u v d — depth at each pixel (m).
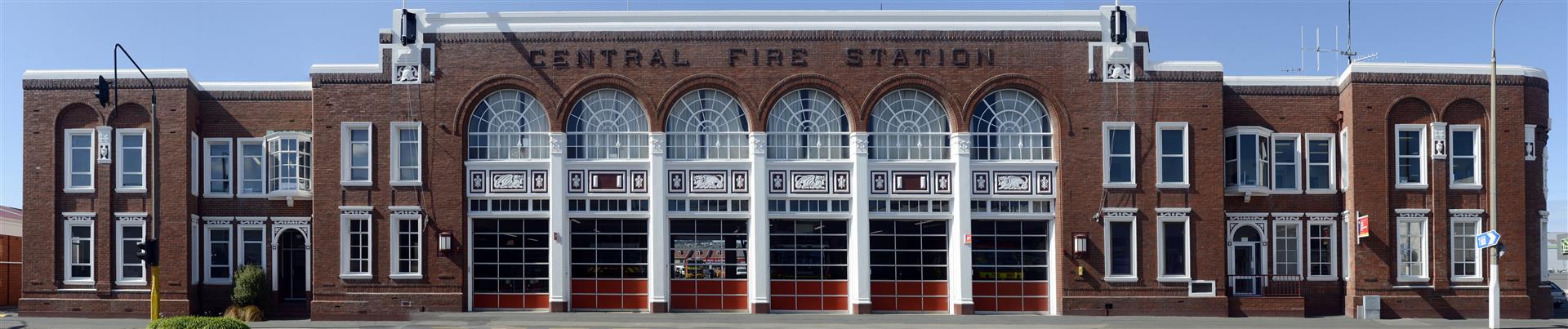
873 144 30.67
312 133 30.88
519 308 30.69
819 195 30.36
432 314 29.92
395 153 30.31
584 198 30.48
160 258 30.66
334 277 30.22
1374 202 30.45
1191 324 28.50
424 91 30.31
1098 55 30.47
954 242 30.42
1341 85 31.50
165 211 30.77
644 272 30.86
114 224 30.83
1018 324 28.20
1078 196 30.25
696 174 30.45
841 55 30.39
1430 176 30.55
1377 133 30.50
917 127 30.73
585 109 30.66
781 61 30.38
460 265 30.19
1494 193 27.23
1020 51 30.42
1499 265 30.38
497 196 30.36
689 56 30.38
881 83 30.30
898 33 30.45
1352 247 30.72
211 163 32.06
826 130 30.66
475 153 30.64
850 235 30.62
